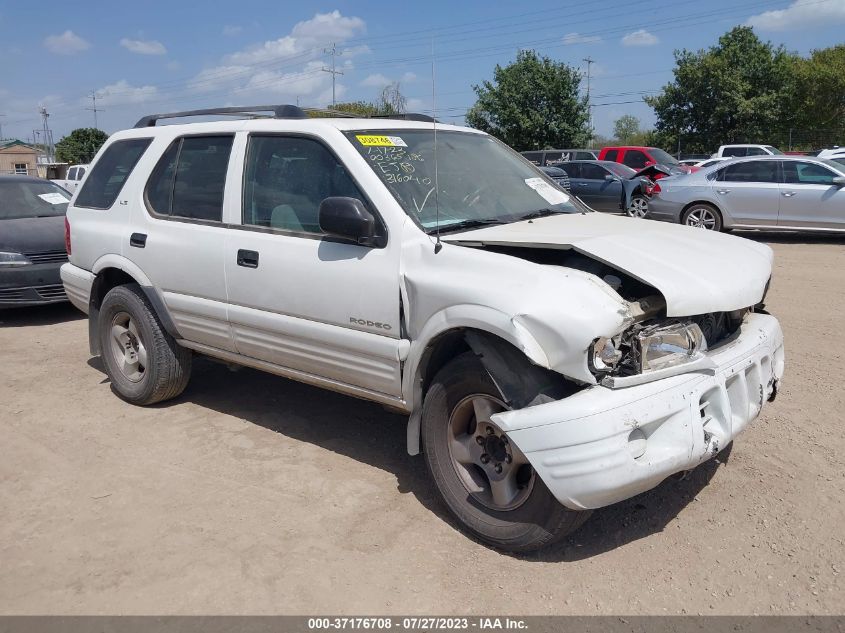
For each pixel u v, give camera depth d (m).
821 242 12.50
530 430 2.90
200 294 4.46
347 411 4.96
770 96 38.88
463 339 3.38
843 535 3.27
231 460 4.24
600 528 3.43
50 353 6.64
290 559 3.24
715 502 3.60
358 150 3.81
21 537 3.48
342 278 3.68
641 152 21.83
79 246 5.33
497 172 4.34
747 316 3.79
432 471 3.49
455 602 2.93
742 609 2.83
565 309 2.87
